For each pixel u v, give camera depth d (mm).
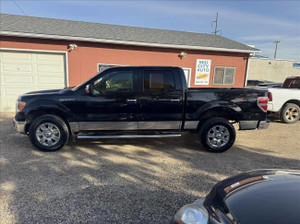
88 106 4551
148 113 4672
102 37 9375
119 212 2639
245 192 1802
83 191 3094
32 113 4586
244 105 4750
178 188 3221
